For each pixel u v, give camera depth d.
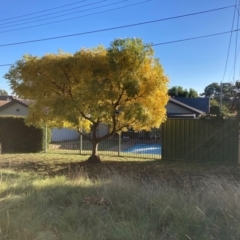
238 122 12.23
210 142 13.84
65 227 3.87
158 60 12.44
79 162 13.62
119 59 11.68
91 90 11.10
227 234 3.56
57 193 5.64
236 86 11.14
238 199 4.46
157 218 4.16
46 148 17.72
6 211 4.24
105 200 5.13
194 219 3.98
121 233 3.58
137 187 5.85
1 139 17.55
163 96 12.73
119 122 13.28
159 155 15.84
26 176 8.77
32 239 3.48
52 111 11.95
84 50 12.22
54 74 11.88
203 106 36.47
